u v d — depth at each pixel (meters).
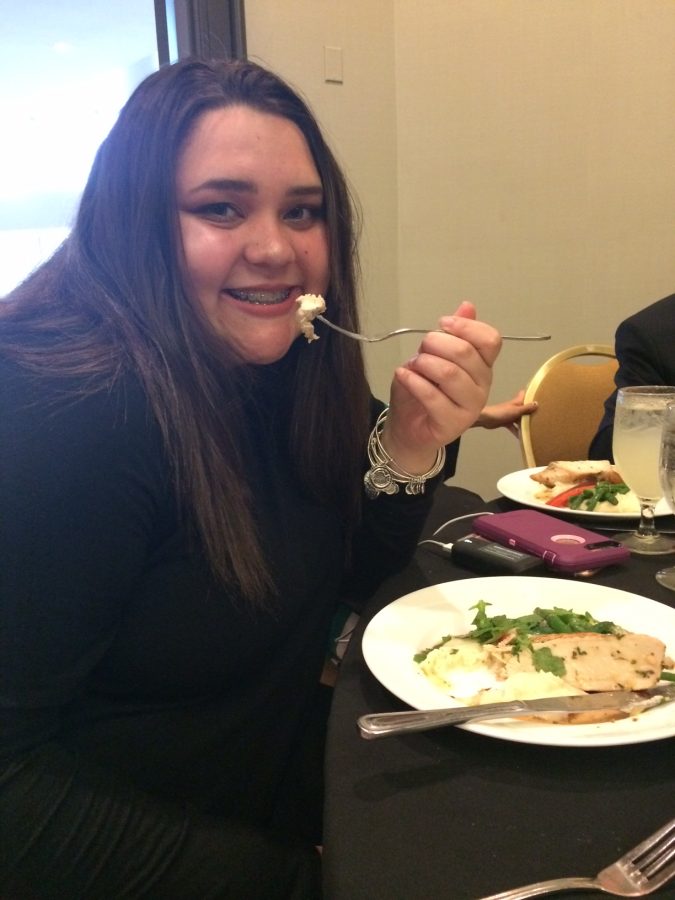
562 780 0.47
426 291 2.54
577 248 2.54
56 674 0.60
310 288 0.80
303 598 0.75
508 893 0.36
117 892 0.60
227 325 0.75
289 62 2.17
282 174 0.71
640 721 0.51
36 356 0.65
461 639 0.64
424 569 0.87
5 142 2.02
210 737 0.71
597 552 0.83
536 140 2.46
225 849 0.62
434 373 0.76
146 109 0.69
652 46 2.37
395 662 0.60
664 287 2.55
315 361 0.85
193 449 0.66
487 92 2.42
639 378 1.58
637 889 0.36
